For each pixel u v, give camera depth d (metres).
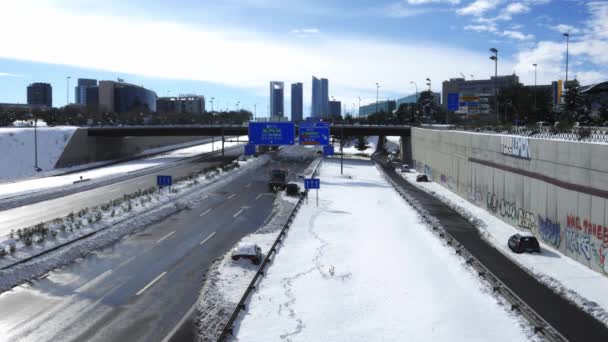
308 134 82.56
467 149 59.31
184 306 23.48
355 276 27.34
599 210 28.98
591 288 26.19
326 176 87.56
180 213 49.00
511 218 43.59
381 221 44.69
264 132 82.25
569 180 32.69
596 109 75.50
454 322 20.80
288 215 47.62
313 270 28.56
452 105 103.88
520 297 24.89
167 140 167.25
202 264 30.75
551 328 20.00
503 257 32.91
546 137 41.16
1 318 21.77
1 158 90.75
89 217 41.44
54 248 32.28
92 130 112.88
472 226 44.12
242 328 20.23
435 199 62.03
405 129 116.31
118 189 65.00
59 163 100.06
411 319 21.20
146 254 33.00
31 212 47.62
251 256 29.97
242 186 71.88
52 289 25.72
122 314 22.45
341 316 21.58
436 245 34.84
